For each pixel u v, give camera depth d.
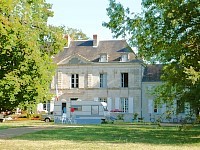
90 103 45.00
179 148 16.42
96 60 57.28
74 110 45.34
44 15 16.27
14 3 13.57
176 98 23.34
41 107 56.94
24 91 14.84
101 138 21.45
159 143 18.67
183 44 19.84
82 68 57.56
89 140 20.25
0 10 12.99
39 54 14.81
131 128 30.97
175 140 20.36
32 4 15.33
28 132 26.03
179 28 20.08
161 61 23.09
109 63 56.53
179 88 21.77
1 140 20.09
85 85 57.28
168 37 20.56
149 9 21.83
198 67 19.08
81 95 57.19
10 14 13.53
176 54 19.95
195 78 17.95
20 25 13.65
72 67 57.91
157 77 55.72
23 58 14.23
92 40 60.25
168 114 26.78
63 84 57.94
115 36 23.12
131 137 22.17
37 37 14.89
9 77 13.99
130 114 55.50
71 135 23.47
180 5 19.53
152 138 21.52
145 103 55.19
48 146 17.17
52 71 16.08
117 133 25.22
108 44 59.19
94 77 57.16
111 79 56.69
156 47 21.39
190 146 17.38
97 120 44.56
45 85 15.64
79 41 60.91
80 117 45.06
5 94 14.23
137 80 55.66
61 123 43.19
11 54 14.14
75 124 40.19
